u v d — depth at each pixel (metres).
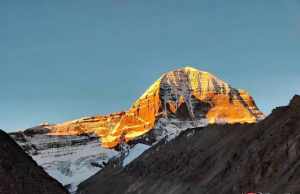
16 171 115.69
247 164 138.62
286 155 124.56
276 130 140.38
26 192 111.06
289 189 108.12
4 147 122.62
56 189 126.31
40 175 126.31
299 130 129.12
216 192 147.25
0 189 105.25
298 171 112.88
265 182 123.38
